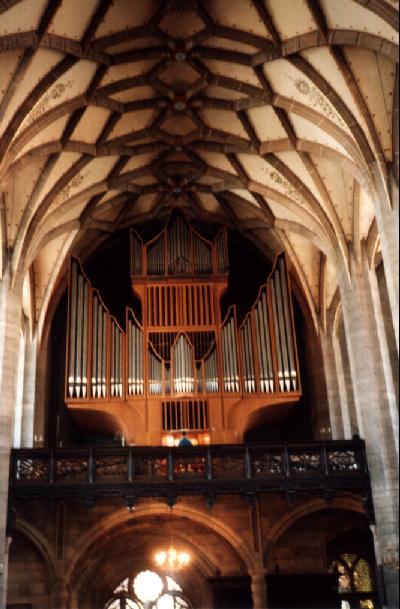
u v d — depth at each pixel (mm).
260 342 28609
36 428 29000
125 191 30156
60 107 23000
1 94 20656
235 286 33906
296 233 29703
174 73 24297
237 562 27359
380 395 23781
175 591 28297
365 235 25688
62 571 25328
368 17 19062
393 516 22516
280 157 26312
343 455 24094
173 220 31203
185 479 23906
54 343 32750
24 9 19109
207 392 27781
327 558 28250
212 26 22094
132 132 26609
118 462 24047
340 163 23625
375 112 21281
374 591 27969
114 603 28453
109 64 22656
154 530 28109
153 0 21219
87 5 20359
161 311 29328
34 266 30078
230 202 31453
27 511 25906
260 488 23750
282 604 26125
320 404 30719
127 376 27953
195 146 27688
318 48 21031
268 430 32594
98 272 34031
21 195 25078
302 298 32344
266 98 23750
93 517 26047
